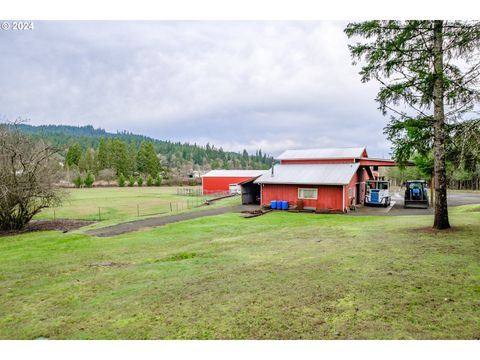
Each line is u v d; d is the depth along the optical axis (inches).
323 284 281.1
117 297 287.7
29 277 378.0
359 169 1218.0
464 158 453.7
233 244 513.3
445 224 498.0
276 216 930.7
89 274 377.7
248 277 317.7
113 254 487.2
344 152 1283.2
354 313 221.9
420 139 486.0
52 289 326.0
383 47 478.3
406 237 464.4
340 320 214.1
